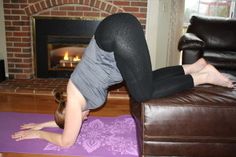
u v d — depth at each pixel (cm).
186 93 151
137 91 142
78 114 162
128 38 133
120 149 183
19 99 278
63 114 179
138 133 166
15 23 320
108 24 135
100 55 143
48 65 334
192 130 143
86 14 318
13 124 218
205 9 422
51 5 314
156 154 149
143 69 138
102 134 204
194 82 155
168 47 351
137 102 159
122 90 299
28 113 243
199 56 292
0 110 248
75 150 180
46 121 226
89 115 240
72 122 163
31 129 204
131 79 139
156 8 312
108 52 139
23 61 332
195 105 140
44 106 261
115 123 225
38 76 338
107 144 189
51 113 244
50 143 187
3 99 278
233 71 280
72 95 160
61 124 182
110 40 133
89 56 149
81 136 200
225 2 417
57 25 321
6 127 212
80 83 155
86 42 328
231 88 159
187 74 165
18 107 257
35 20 320
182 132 143
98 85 153
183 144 147
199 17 350
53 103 270
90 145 187
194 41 288
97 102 162
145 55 139
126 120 230
